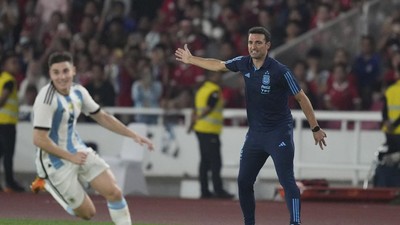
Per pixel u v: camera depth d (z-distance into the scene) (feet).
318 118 167.02
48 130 89.97
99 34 203.82
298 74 174.91
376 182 157.89
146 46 201.26
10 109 167.43
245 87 99.96
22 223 113.60
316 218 126.62
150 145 95.09
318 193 151.64
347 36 189.88
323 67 187.11
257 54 97.76
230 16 195.00
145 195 168.04
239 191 101.71
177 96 184.03
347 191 151.33
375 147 167.94
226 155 176.35
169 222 119.55
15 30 215.72
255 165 100.63
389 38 181.98
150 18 220.43
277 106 98.48
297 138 170.09
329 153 169.89
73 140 92.17
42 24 215.31
